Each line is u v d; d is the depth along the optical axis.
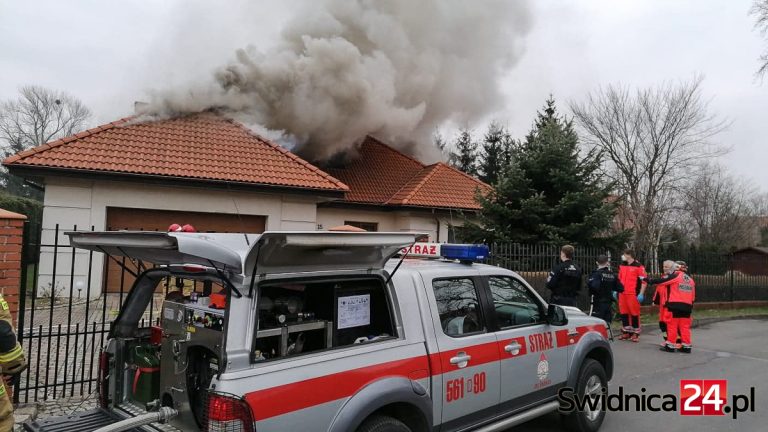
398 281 3.26
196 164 12.16
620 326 10.58
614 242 11.54
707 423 5.03
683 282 8.52
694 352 8.54
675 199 24.70
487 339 3.65
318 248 2.63
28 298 10.22
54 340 7.21
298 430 2.48
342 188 13.06
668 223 25.97
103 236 2.98
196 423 2.82
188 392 2.84
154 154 12.07
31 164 10.32
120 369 3.32
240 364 2.41
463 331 3.56
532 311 4.24
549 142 11.92
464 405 3.41
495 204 11.73
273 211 12.77
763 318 13.14
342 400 2.68
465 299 3.68
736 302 14.89
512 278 4.18
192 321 2.88
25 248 4.69
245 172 12.42
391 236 2.85
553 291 7.70
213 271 2.71
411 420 3.12
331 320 2.97
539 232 11.39
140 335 3.41
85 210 11.02
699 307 13.92
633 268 9.48
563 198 11.19
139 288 3.43
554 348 4.24
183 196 11.87
